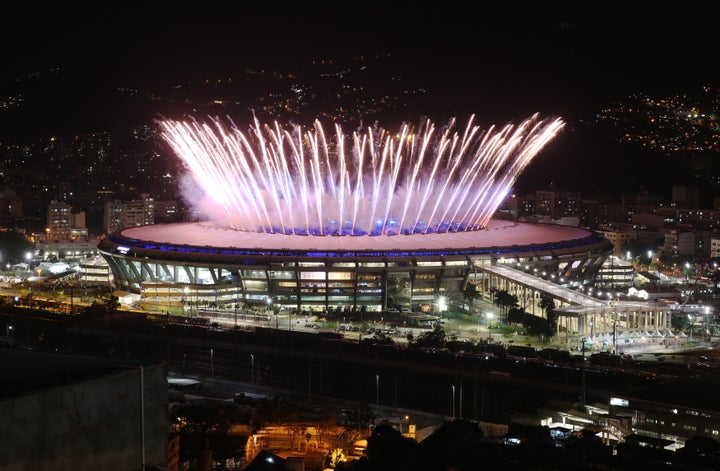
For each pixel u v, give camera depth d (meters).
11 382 50.81
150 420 53.66
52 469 48.81
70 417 49.75
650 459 192.00
